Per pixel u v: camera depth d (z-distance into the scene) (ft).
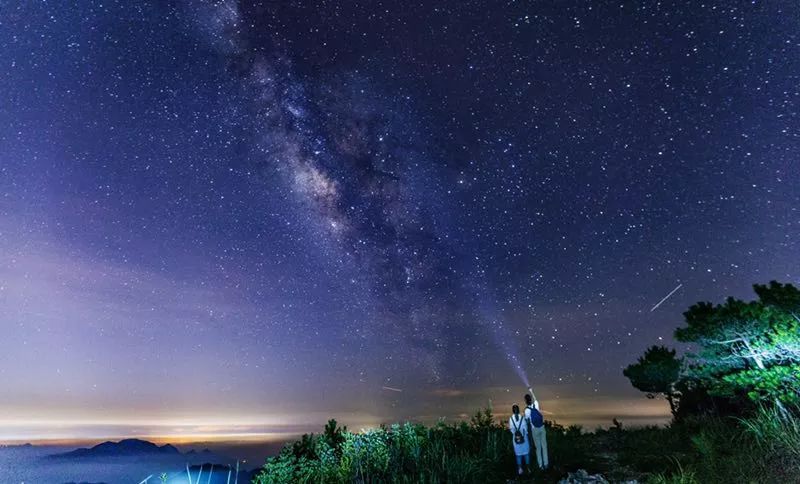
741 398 42.27
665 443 41.45
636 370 61.31
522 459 38.37
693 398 55.67
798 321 34.91
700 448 33.65
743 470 27.71
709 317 39.81
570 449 42.14
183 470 37.73
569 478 34.58
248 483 39.70
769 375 35.04
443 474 37.83
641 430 51.29
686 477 29.14
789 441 28.55
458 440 46.62
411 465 40.57
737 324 38.01
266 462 40.98
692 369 45.93
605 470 35.91
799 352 34.86
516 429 36.91
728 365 41.22
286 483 38.78
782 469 26.66
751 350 37.96
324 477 38.70
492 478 36.70
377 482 38.14
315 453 43.32
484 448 43.21
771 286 37.27
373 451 41.06
